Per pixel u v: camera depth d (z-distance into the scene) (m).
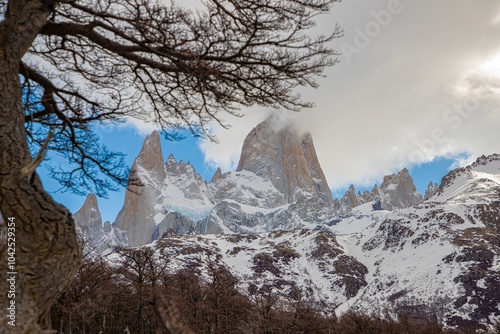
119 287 44.81
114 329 46.94
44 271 3.62
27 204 3.70
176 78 5.96
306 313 62.94
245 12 5.55
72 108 6.39
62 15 5.68
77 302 32.66
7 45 4.22
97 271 36.16
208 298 54.06
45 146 3.85
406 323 79.31
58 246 3.71
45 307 3.62
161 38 5.43
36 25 4.48
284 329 56.88
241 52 5.54
